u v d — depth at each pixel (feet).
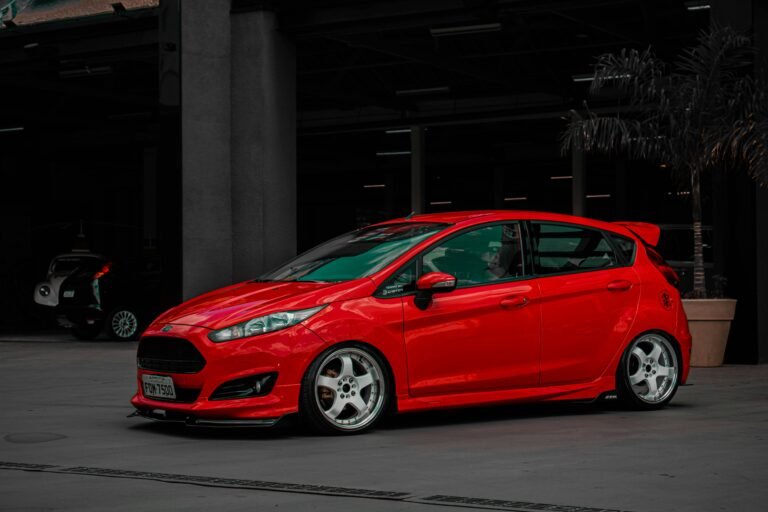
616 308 33.14
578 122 49.93
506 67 92.99
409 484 21.67
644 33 77.66
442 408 30.22
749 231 50.26
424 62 82.48
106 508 19.71
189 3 60.13
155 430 30.55
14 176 122.01
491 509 19.20
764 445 26.45
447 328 30.32
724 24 50.57
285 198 61.77
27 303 113.29
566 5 54.80
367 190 145.89
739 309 50.44
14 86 102.58
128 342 77.20
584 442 27.17
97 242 132.67
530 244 32.32
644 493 20.51
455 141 135.33
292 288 30.04
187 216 60.03
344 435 28.94
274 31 61.00
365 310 29.30
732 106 48.49
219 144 61.26
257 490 21.25
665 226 66.95
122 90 97.81
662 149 49.49
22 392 41.60
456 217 32.45
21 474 23.36
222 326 28.50
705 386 40.98
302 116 118.52
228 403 28.17
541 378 31.83
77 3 67.00
